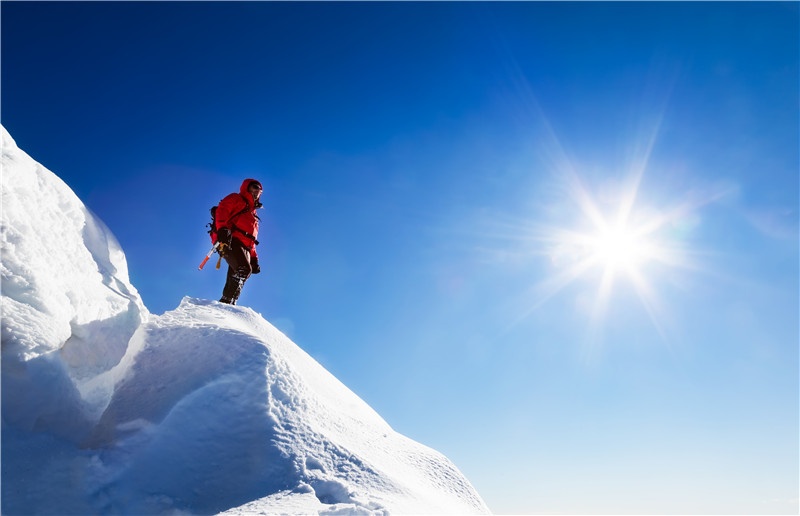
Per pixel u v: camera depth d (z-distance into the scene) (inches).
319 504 105.6
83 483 101.1
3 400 102.0
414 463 150.4
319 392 161.8
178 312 167.8
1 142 126.3
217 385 125.3
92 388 122.0
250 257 248.7
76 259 132.5
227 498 107.4
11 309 108.8
